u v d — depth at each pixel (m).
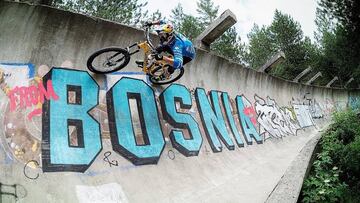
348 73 36.88
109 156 6.25
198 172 7.55
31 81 5.86
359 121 11.18
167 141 7.58
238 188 7.49
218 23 9.70
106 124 6.62
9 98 5.46
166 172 6.89
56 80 6.23
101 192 5.57
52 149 5.55
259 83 13.81
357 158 8.58
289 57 46.44
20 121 5.43
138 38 7.84
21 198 4.68
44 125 5.70
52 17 6.22
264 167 9.39
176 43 7.02
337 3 35.44
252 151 10.48
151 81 7.85
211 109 9.74
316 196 6.84
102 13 16.08
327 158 8.30
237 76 11.95
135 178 6.26
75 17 6.52
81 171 5.66
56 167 5.40
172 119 8.12
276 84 15.78
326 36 41.00
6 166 4.90
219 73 10.91
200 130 8.77
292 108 17.08
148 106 7.70
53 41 6.36
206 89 9.97
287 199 5.84
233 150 9.55
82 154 5.88
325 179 7.38
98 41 7.09
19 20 5.82
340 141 9.62
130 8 18.11
